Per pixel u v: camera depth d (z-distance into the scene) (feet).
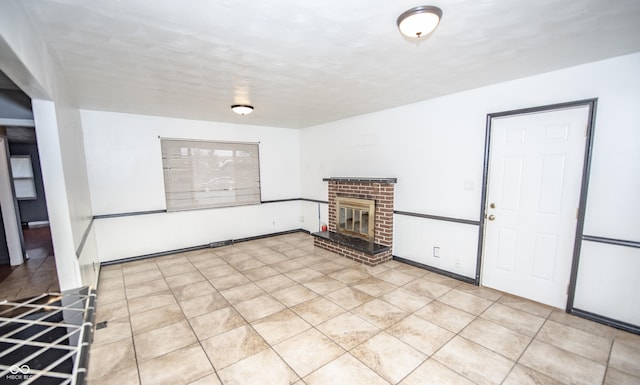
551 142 8.48
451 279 11.03
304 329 7.72
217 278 11.39
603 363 6.29
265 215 18.33
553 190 8.55
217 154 16.07
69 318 3.78
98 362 6.46
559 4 4.79
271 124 17.31
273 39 6.02
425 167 11.75
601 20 5.34
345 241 13.88
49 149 6.65
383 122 13.35
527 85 8.75
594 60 7.45
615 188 7.47
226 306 9.05
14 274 11.97
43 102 6.53
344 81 8.98
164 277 11.54
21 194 22.00
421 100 11.57
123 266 12.89
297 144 19.53
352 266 12.62
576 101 7.82
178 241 14.99
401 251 13.05
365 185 13.93
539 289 9.04
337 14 5.05
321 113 14.02
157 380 5.92
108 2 4.55
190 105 11.86
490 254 10.11
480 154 10.00
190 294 9.95
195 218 15.49
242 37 5.91
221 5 4.71
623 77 7.15
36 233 19.70
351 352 6.75
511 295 9.63
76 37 5.74
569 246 8.35
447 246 11.26
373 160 14.07
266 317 8.36
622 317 7.55
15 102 8.55
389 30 5.68
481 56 7.11
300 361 6.46
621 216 7.43
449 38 6.09
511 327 7.71
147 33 5.66
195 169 15.34
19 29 4.39
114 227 13.17
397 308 8.79
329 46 6.42
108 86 9.02
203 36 5.84
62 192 6.84
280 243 16.84
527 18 5.26
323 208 17.78
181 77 8.37
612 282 7.66
